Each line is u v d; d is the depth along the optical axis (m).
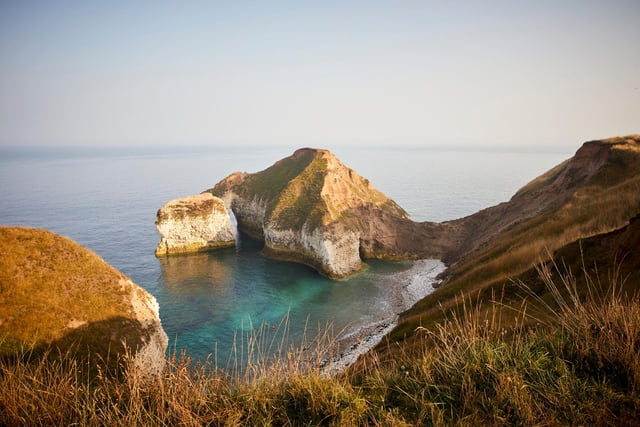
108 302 28.52
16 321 23.53
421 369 7.93
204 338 44.41
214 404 7.24
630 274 13.74
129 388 7.60
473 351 7.68
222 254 86.44
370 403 7.16
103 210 139.50
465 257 66.94
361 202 90.81
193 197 91.06
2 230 29.22
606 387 6.30
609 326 7.57
